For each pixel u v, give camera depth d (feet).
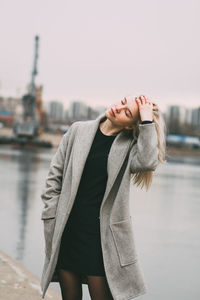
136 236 26.25
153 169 8.39
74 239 8.46
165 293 15.72
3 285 13.97
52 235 8.75
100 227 8.35
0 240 23.26
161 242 24.81
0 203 37.32
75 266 8.39
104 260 8.27
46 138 452.76
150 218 33.50
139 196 50.67
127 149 8.48
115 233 8.35
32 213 32.55
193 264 20.24
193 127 607.78
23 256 20.11
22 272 15.72
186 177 99.04
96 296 8.43
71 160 8.74
